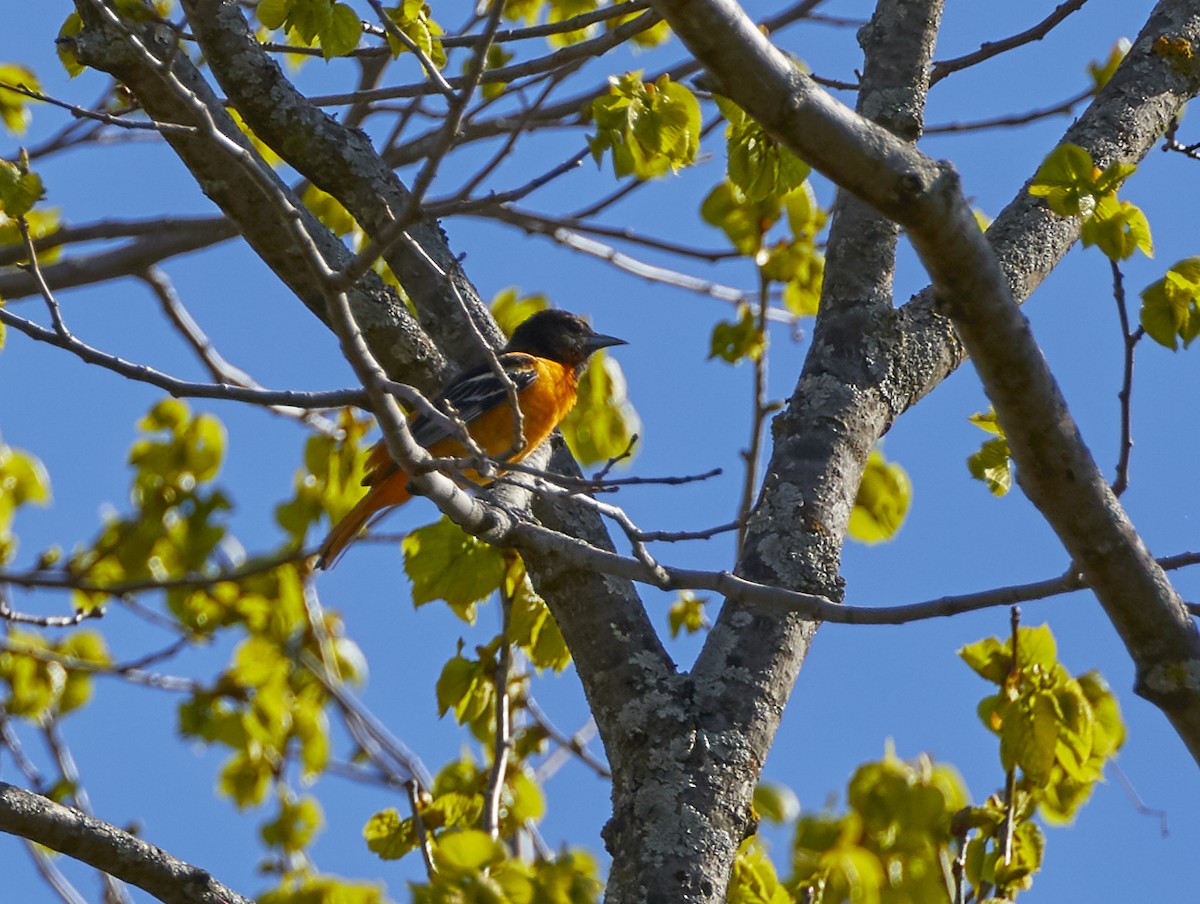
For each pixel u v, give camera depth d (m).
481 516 8.37
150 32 10.27
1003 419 7.09
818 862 9.12
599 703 9.45
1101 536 7.14
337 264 10.64
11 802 8.23
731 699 9.23
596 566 8.05
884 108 10.99
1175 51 11.91
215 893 8.43
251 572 13.37
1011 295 6.81
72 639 15.23
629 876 8.67
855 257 10.69
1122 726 9.98
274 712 12.95
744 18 6.21
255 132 11.05
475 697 12.02
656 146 10.56
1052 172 7.93
